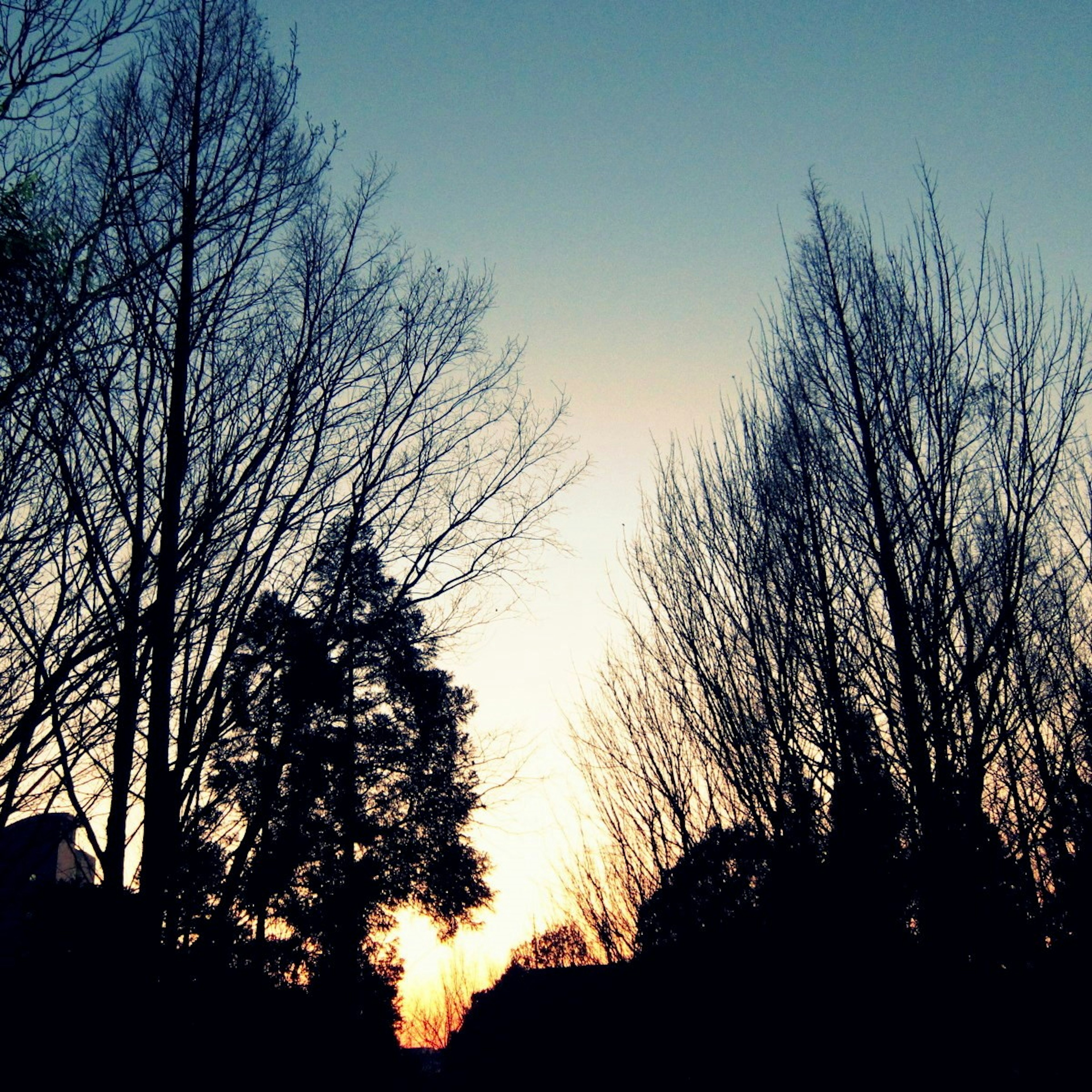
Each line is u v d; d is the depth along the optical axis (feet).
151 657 30.50
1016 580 31.63
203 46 36.35
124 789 29.45
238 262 35.45
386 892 52.65
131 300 31.76
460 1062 89.25
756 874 38.88
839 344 37.24
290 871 36.76
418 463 41.16
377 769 49.78
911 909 33.19
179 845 31.12
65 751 26.27
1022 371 33.65
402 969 59.72
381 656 44.16
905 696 32.45
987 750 31.09
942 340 35.19
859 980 33.55
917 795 31.96
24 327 25.35
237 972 32.81
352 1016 45.21
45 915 27.76
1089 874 30.09
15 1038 26.09
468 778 54.95
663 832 40.73
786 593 36.60
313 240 38.47
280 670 35.65
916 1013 32.09
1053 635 32.40
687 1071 40.19
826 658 34.88
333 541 38.32
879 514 34.42
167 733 30.94
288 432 34.73
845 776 34.06
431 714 55.52
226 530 32.63
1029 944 30.45
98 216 29.91
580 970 85.10
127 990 28.09
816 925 34.63
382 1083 49.03
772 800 36.37
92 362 28.81
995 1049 30.04
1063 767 31.04
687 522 41.09
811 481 36.60
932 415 34.40
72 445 27.96
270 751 35.88
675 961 40.91
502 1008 88.94
